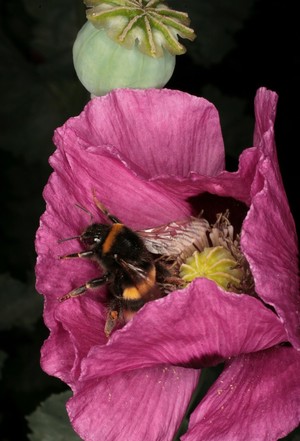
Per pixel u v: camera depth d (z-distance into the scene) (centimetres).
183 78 49
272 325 33
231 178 35
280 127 47
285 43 48
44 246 35
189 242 37
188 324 33
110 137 36
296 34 48
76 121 36
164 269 36
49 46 50
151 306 32
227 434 33
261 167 33
